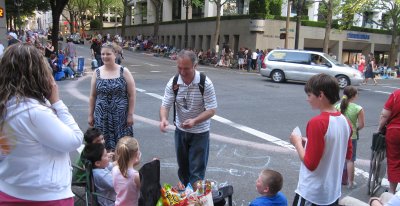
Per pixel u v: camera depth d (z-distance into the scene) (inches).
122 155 138.3
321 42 1392.7
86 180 150.9
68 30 3651.6
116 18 3129.9
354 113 200.4
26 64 82.5
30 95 83.6
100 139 157.4
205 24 1493.6
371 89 716.0
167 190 126.2
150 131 308.3
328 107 113.3
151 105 421.4
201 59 1239.5
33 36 1339.8
